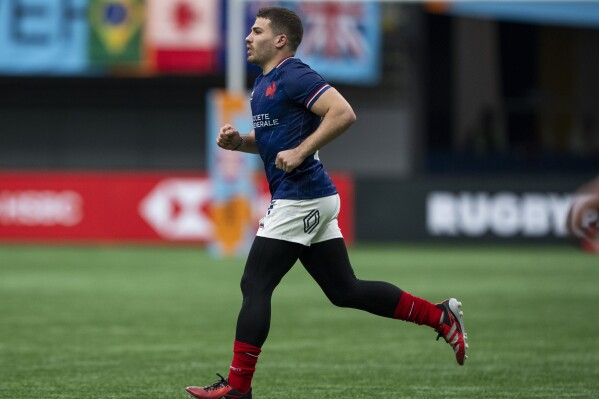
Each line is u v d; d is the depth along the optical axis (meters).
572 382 23.61
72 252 64.00
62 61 71.81
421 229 70.50
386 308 19.91
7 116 79.31
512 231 70.12
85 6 71.62
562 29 82.62
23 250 65.06
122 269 53.94
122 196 69.56
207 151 79.19
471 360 26.81
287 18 19.20
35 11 71.50
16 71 72.81
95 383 23.30
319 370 25.16
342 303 19.75
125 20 71.69
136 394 22.03
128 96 78.94
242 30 69.62
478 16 81.94
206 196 69.12
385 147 78.38
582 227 69.00
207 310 37.81
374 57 72.88
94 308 38.28
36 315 36.22
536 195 70.06
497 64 82.56
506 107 82.88
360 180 70.81
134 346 29.19
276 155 19.02
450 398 21.72
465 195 70.19
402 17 77.88
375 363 26.25
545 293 43.72
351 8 71.94
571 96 82.88
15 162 79.56
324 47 70.81
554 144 83.06
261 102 19.06
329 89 18.45
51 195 69.75
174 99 78.88
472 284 47.19
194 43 71.81
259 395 21.98
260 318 18.80
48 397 21.67
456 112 82.44
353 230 70.88
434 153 82.56
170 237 69.38
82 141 79.44
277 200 18.91
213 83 78.56
